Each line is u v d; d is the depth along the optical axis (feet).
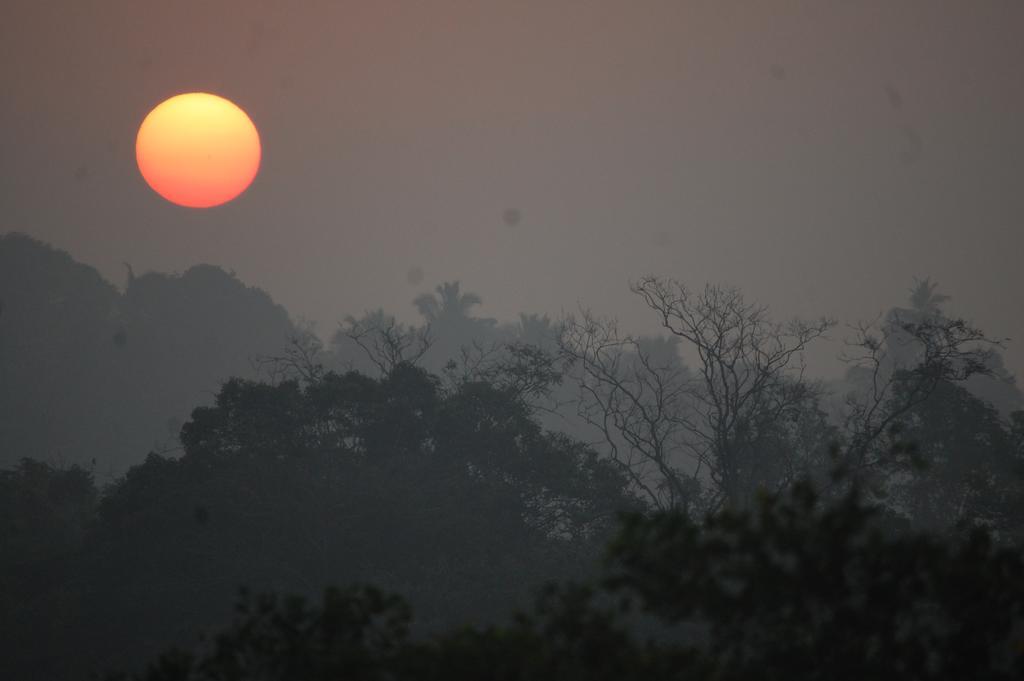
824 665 121.19
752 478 470.80
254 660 137.39
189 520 445.37
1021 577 123.75
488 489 454.81
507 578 418.72
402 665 115.65
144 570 456.04
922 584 121.29
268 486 446.19
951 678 120.88
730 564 119.44
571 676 112.37
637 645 118.83
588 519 451.94
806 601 120.88
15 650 410.72
